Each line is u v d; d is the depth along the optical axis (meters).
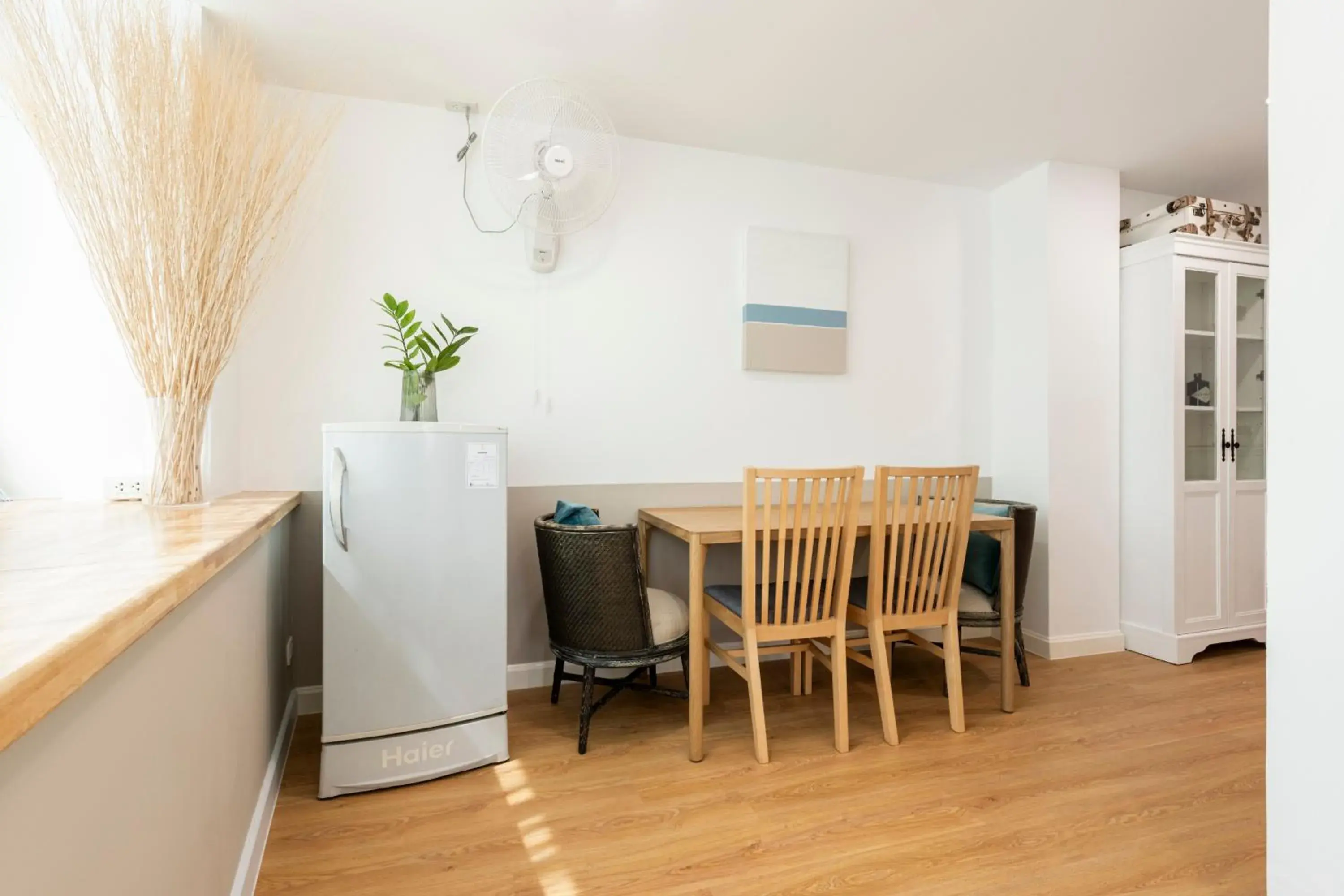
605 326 2.82
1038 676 2.82
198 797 1.05
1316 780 1.08
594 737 2.21
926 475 2.22
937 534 2.36
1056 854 1.57
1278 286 1.14
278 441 2.40
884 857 1.55
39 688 0.43
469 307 2.64
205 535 1.11
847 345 3.18
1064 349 3.14
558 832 1.65
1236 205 3.14
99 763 0.67
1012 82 2.45
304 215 2.45
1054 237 3.13
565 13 2.04
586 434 2.79
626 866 1.52
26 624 0.53
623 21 2.08
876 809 1.76
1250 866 1.52
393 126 2.55
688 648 2.25
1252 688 2.67
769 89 2.49
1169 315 3.03
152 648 0.84
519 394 2.70
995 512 2.65
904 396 3.30
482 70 2.34
